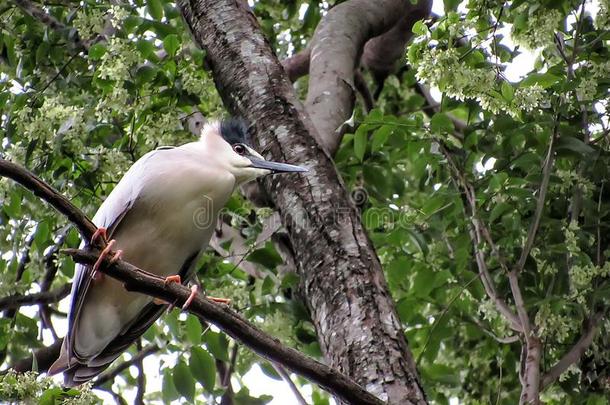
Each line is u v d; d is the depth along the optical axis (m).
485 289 10.71
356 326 8.12
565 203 10.73
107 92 10.59
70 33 11.42
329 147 10.61
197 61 10.57
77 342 9.12
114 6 10.74
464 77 9.08
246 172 9.52
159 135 10.59
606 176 10.70
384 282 8.48
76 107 10.54
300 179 9.16
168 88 10.69
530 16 9.86
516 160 10.62
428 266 11.67
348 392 7.14
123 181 9.09
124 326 9.34
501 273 10.69
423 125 10.92
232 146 9.73
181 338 10.89
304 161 9.30
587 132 10.66
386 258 12.07
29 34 12.02
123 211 8.81
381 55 14.07
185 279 9.71
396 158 12.56
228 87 10.16
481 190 10.83
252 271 11.77
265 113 9.74
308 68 13.38
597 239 10.62
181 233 9.13
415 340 11.96
